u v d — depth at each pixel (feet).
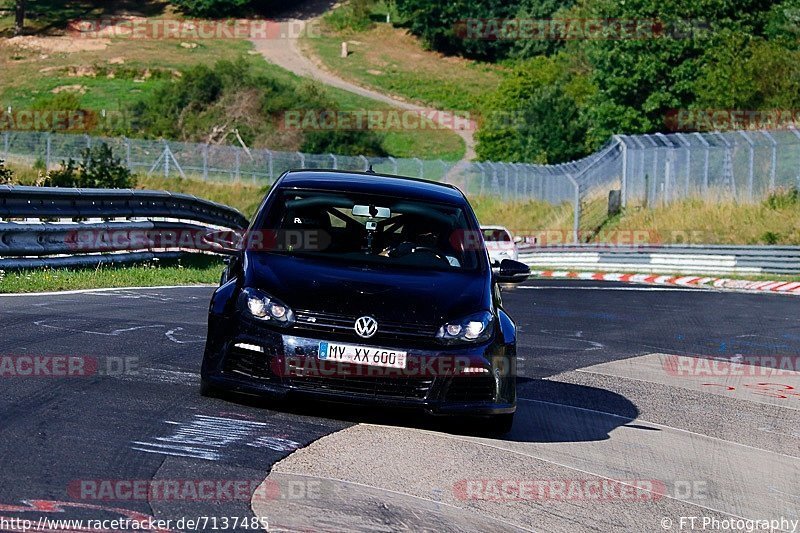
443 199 94.84
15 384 82.53
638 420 96.22
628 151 444.55
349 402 76.74
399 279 82.02
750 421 100.63
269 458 68.23
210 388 82.64
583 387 112.37
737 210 381.81
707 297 248.93
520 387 109.19
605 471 75.72
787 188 375.86
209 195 508.53
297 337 76.54
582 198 465.88
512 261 92.89
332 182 94.27
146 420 74.59
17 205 176.76
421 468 70.13
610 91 576.20
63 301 141.49
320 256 85.35
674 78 557.74
